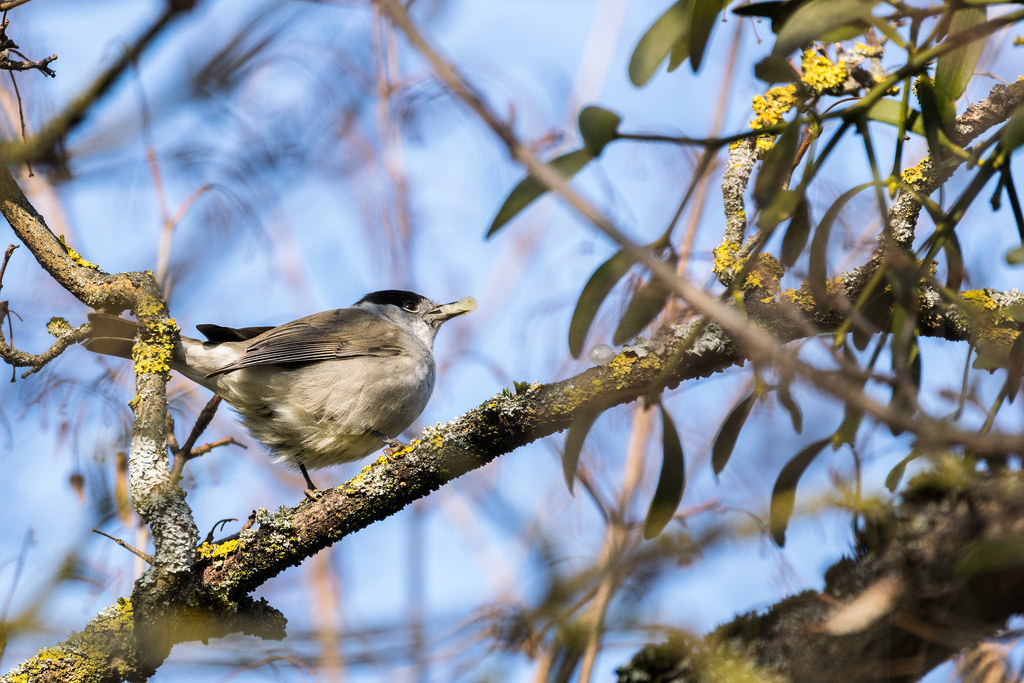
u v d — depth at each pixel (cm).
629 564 512
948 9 455
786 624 450
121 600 686
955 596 407
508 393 679
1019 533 396
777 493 511
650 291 536
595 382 644
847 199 511
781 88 679
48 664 645
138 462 708
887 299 582
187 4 393
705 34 459
